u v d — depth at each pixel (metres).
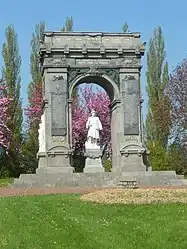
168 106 83.69
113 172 58.06
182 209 29.83
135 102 62.53
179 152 82.88
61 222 27.02
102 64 62.59
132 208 30.78
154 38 90.88
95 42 62.59
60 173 58.78
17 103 90.50
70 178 55.78
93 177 56.50
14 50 91.88
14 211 30.27
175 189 38.56
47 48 61.50
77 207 31.34
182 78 81.94
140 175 56.53
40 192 45.09
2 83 89.62
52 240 24.16
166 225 26.31
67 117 61.28
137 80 62.84
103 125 100.25
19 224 27.02
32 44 95.56
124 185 46.44
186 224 25.98
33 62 95.25
